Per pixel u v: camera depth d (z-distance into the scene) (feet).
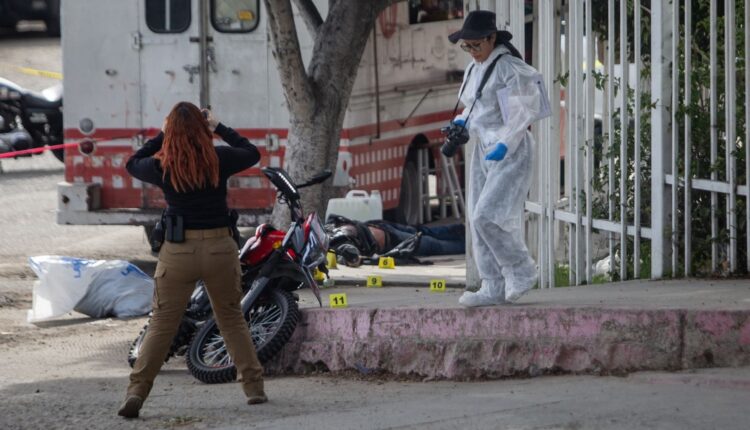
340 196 184.14
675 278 113.80
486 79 94.43
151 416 88.99
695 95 114.01
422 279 157.79
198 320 112.27
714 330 90.74
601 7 138.51
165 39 180.04
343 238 168.86
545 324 95.96
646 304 95.76
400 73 201.87
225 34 179.11
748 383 84.23
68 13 181.06
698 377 86.69
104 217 182.80
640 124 117.39
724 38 116.16
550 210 125.70
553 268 126.11
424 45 210.59
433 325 100.53
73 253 191.21
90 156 182.91
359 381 101.40
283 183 110.11
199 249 88.22
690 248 113.19
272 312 109.40
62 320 143.84
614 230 119.34
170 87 180.65
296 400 93.04
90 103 182.19
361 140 188.55
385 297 135.64
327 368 106.11
